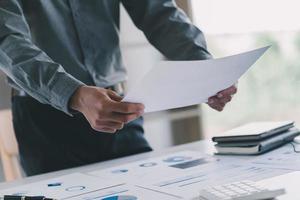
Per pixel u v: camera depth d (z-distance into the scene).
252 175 0.78
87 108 0.79
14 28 0.93
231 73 0.89
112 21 1.23
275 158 0.91
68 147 1.16
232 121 2.44
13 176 1.85
